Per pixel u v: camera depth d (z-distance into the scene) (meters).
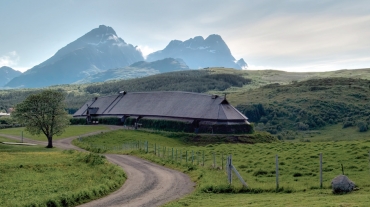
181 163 60.78
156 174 54.31
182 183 46.91
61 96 102.00
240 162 59.38
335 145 66.44
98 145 105.94
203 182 44.03
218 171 51.72
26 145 104.19
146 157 73.50
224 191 39.62
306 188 38.06
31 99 98.56
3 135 134.25
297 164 53.19
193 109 151.50
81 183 45.84
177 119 151.38
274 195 35.94
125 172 56.28
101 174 52.69
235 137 129.88
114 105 186.75
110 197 40.16
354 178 41.41
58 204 35.06
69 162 62.34
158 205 35.69
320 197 32.19
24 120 98.75
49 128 102.25
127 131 140.75
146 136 128.62
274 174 48.22
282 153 64.69
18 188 42.94
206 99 153.38
